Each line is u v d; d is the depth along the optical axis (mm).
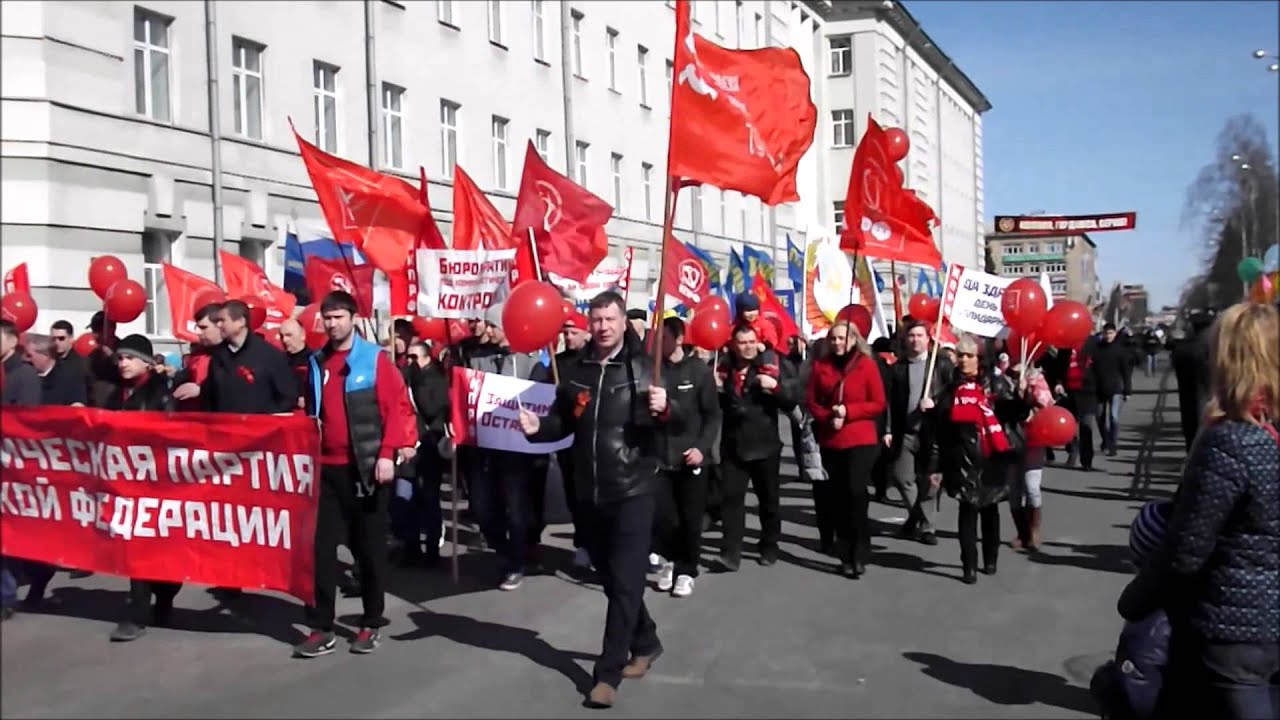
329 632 6371
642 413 5605
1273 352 3570
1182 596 3803
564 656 6332
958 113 50469
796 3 37750
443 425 8852
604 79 25328
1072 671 5992
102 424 6285
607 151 25562
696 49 8047
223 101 10945
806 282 14102
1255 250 51125
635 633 5957
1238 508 3590
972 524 8156
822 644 6531
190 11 10508
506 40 18516
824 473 9266
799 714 5316
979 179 54000
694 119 8117
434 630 6922
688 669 6051
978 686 5738
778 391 8586
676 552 7824
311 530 6230
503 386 7750
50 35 8398
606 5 25406
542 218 9297
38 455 6270
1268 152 51344
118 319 8172
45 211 8523
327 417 6289
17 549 6113
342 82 12797
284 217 11664
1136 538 4168
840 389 8328
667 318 7699
